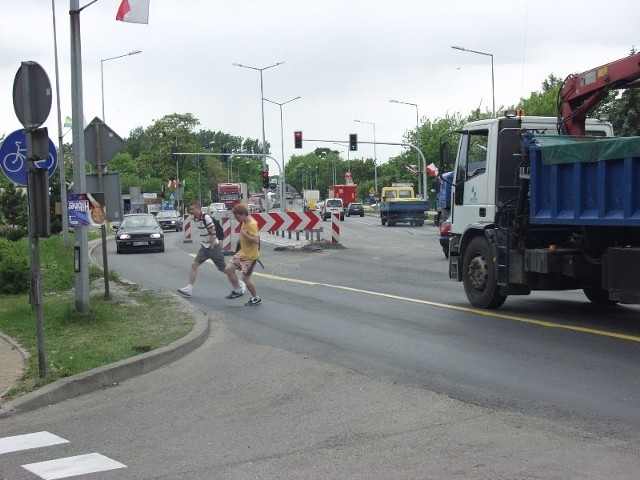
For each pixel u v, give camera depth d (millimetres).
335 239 28609
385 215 56000
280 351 10039
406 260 23531
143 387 8320
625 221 10031
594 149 10547
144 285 17547
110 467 5680
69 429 6777
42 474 5543
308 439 6277
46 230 8211
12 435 6613
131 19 12844
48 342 10086
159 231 29422
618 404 7133
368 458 5742
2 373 8516
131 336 10500
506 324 11609
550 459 5613
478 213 13328
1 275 15227
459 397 7531
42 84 8094
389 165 107500
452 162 15328
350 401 7488
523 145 12383
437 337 10711
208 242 15562
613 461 5535
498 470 5395
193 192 102188
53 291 15500
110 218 13500
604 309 13141
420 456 5758
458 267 13961
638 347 9703
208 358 9727
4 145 10984
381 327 11641
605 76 12539
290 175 179000
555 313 12688
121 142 13453
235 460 5781
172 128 105875
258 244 14453
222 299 15211
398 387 7992
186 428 6719
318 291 16109
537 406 7137
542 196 11797
